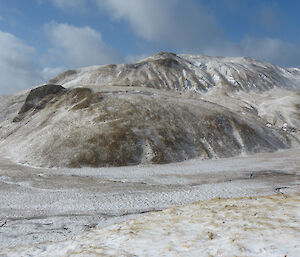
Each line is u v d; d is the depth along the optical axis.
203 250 10.59
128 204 32.53
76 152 64.56
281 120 138.62
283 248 9.50
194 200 33.59
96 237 15.22
